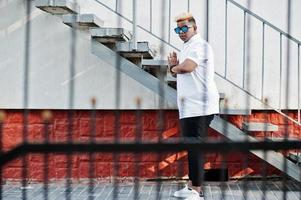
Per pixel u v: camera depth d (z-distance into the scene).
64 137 7.12
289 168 6.37
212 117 5.52
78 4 6.94
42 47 7.15
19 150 2.29
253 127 6.41
